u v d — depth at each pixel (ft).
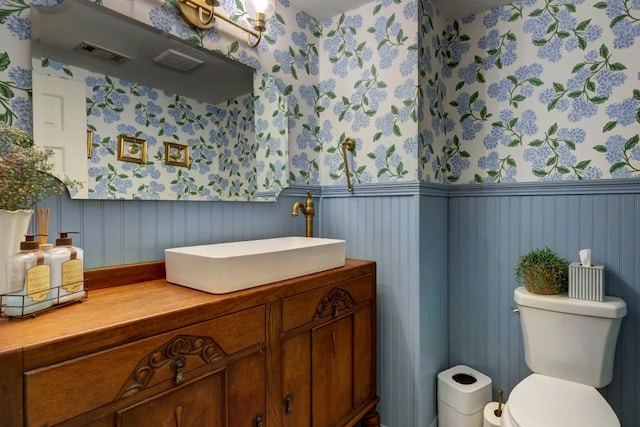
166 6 4.08
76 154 3.40
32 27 3.14
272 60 5.45
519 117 5.65
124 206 3.78
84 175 3.45
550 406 3.97
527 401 4.08
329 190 6.30
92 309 2.70
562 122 5.29
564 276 4.90
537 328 4.84
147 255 3.97
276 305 3.55
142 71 3.91
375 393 5.20
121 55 3.73
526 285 5.10
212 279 3.20
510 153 5.74
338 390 4.43
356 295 4.75
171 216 4.21
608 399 4.93
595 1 5.03
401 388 5.50
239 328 3.17
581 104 5.15
